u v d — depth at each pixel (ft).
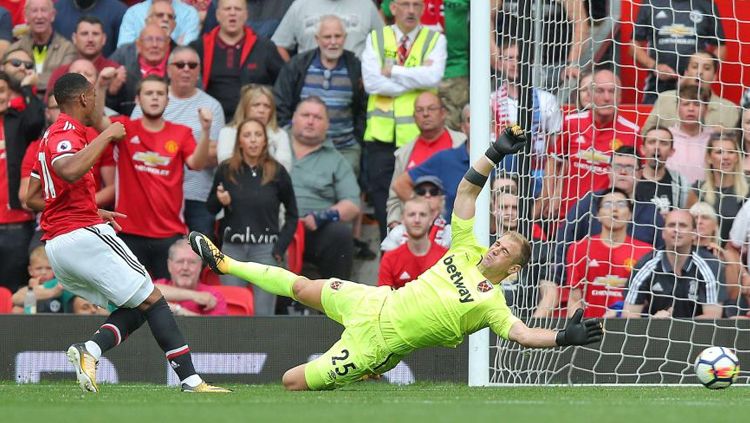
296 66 128.77
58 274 75.72
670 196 119.03
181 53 125.70
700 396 79.00
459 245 81.87
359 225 128.16
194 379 78.02
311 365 82.99
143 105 121.08
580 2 118.32
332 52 128.36
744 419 53.88
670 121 121.29
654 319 106.83
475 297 79.82
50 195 74.02
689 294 114.01
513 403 67.21
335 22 128.16
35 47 130.72
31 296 119.24
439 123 123.85
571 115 117.29
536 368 106.93
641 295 113.39
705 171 120.16
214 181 121.80
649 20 125.18
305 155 125.80
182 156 122.42
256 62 130.82
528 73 115.03
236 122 124.98
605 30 124.16
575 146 116.88
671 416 55.42
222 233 121.49
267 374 107.14
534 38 116.67
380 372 83.51
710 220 117.08
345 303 83.25
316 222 123.75
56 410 57.82
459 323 80.38
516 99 115.75
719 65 125.59
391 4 128.16
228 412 56.29
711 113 122.21
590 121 117.29
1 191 123.34
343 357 82.28
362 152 130.11
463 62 130.41
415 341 81.15
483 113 99.50
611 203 113.70
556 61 117.60
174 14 134.21
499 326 79.10
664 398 75.92
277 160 122.42
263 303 120.67
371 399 71.00
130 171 120.67
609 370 106.63
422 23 131.54
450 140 124.88
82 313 117.70
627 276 113.29
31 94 125.49
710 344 106.52
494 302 79.66
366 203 130.11
